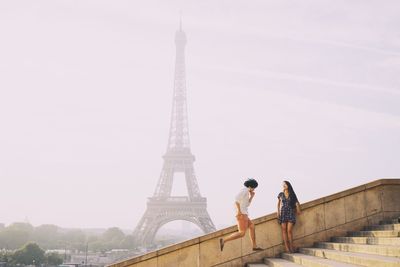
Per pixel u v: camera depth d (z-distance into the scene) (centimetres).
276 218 1717
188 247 1619
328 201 1755
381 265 1011
